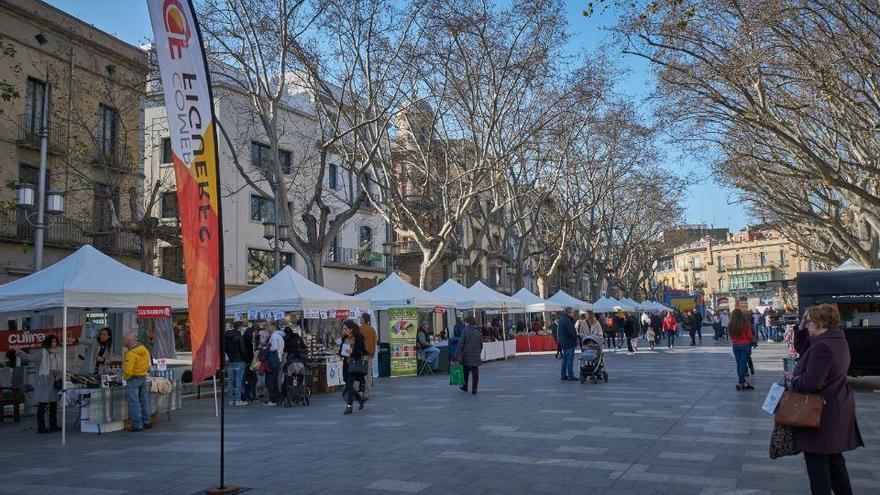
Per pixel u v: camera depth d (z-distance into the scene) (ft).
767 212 117.29
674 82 56.75
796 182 87.86
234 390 48.42
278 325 56.85
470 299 85.92
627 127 110.52
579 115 96.94
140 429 37.14
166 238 87.97
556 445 28.53
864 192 52.90
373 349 48.65
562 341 58.49
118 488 22.95
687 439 29.19
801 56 48.65
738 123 62.69
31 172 77.41
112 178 85.20
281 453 28.50
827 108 63.52
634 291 208.95
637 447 27.71
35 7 76.84
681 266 369.30
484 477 23.09
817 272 51.60
